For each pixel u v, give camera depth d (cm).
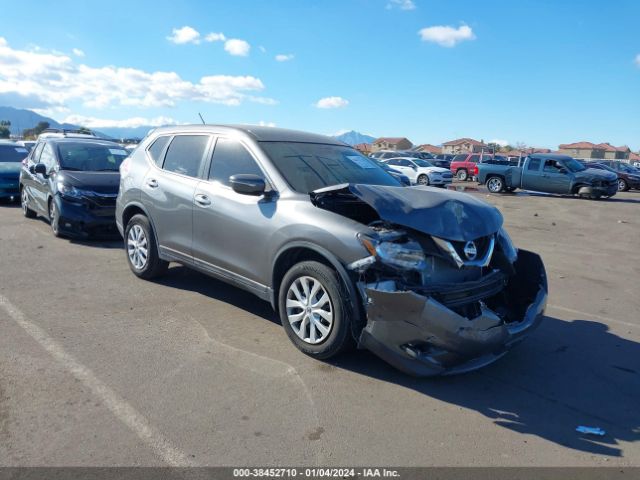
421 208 378
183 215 528
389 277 363
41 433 302
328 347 396
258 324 488
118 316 495
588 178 2044
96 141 995
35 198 969
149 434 306
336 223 390
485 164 2405
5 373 371
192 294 570
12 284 584
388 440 313
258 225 444
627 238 1139
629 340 497
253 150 482
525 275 448
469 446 312
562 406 366
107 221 811
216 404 343
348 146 568
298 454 295
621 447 319
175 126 593
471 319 362
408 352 357
